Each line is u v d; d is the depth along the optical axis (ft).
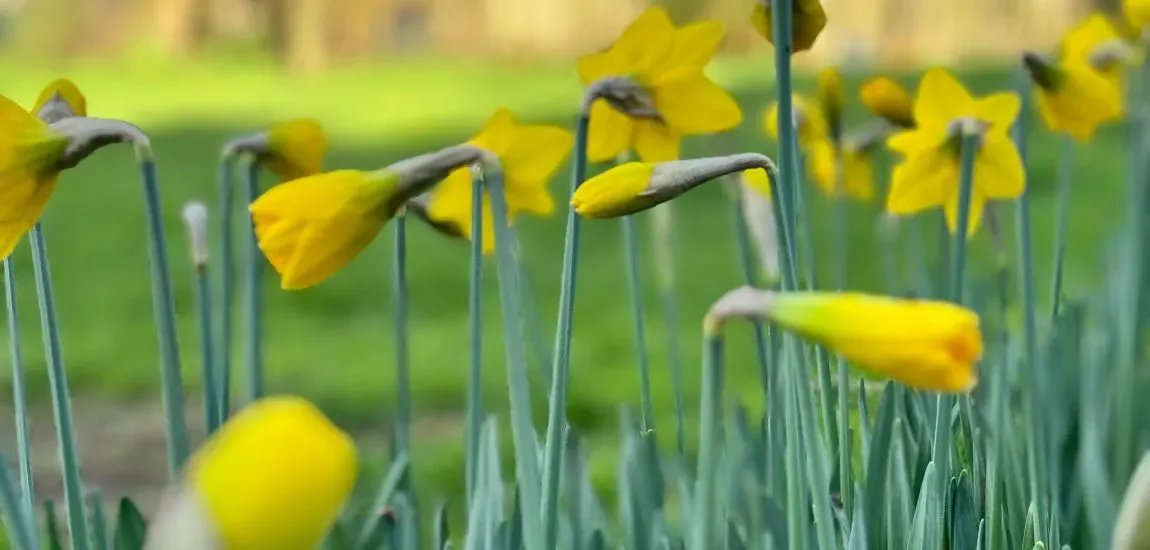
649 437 6.13
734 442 6.48
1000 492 5.67
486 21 72.28
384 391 15.10
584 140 5.65
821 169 7.52
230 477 4.35
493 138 5.84
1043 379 6.22
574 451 6.27
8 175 5.22
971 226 5.99
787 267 5.20
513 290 5.15
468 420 5.82
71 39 78.02
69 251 26.07
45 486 12.09
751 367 14.46
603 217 5.12
